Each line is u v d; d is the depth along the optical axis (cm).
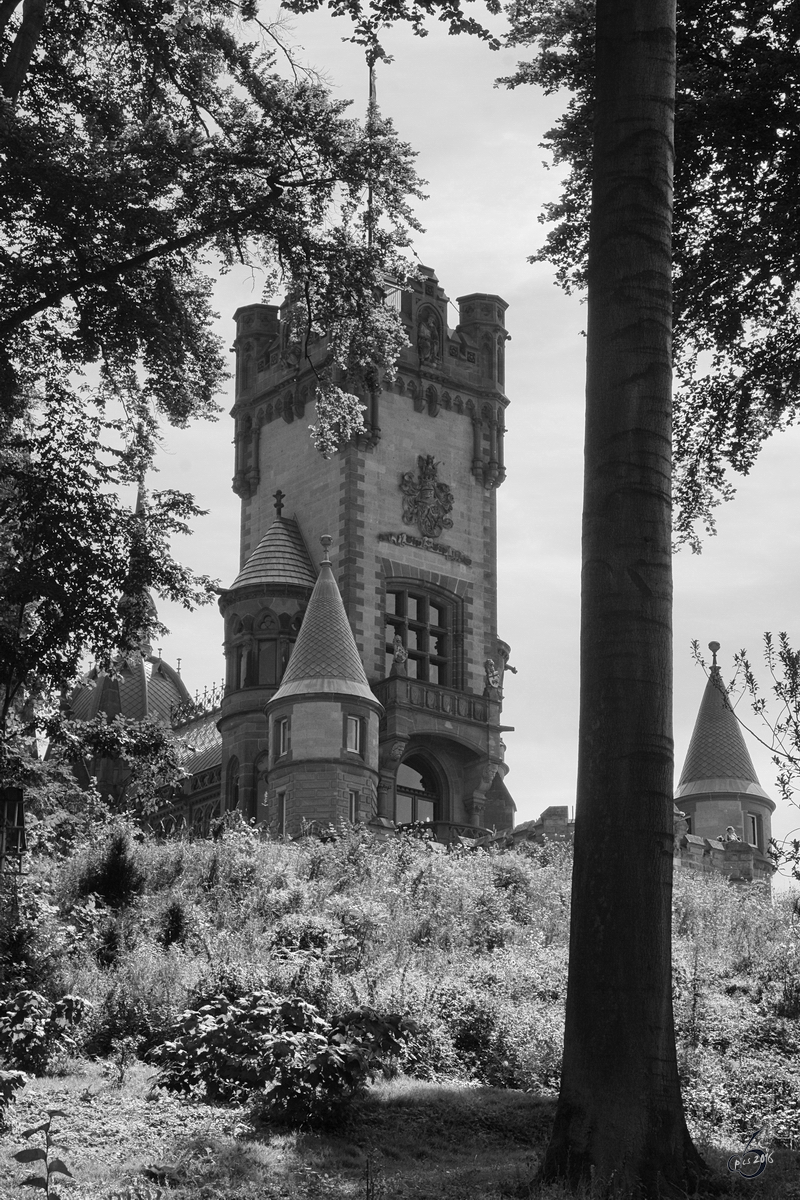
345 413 2669
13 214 2206
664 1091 1192
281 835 4831
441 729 5575
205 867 2912
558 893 3278
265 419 6131
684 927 2933
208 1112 1413
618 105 1345
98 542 2473
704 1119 1590
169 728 2950
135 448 2620
